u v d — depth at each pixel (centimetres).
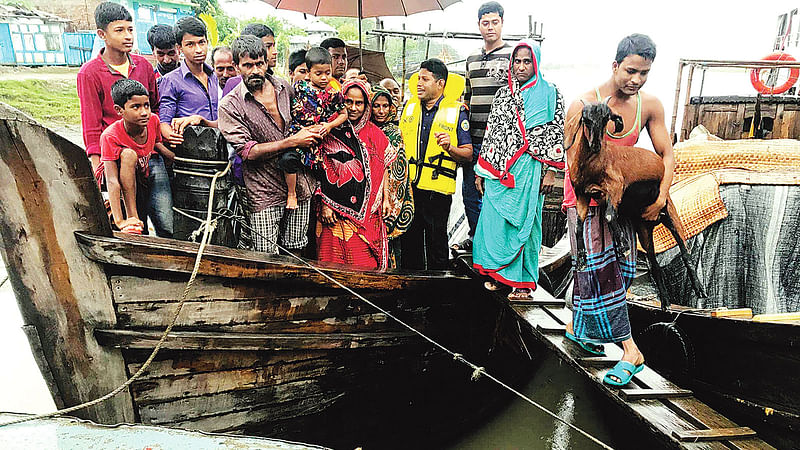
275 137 392
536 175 391
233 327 325
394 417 419
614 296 331
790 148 466
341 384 382
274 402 355
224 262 308
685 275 461
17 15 1961
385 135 430
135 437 230
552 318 405
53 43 2047
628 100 335
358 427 401
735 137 630
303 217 409
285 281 333
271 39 504
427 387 431
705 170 480
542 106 385
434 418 440
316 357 364
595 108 298
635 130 337
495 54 512
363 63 705
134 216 378
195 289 309
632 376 337
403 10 561
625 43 314
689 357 405
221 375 330
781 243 430
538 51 383
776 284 430
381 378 402
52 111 1612
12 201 259
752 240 442
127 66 422
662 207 328
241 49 372
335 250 419
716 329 379
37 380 499
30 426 235
